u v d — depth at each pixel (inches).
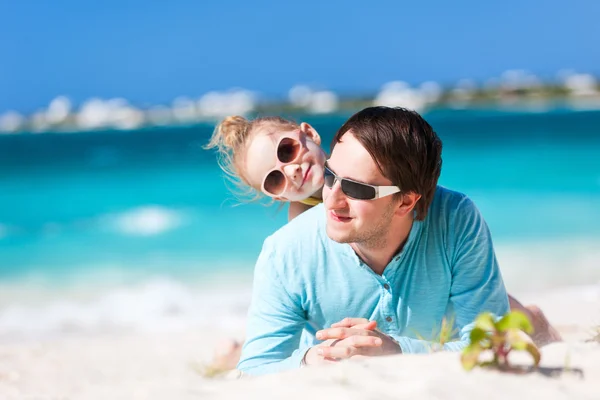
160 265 420.5
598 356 96.0
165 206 653.9
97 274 407.2
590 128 1562.5
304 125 162.7
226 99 3705.7
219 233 496.1
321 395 84.7
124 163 1150.3
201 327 300.0
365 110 117.0
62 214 644.7
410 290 124.3
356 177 112.7
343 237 115.4
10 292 376.5
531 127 1657.2
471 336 89.2
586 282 332.8
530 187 658.8
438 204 124.1
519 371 90.0
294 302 127.9
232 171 171.2
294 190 156.1
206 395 91.1
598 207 527.2
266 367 123.4
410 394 82.7
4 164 1237.7
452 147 1205.7
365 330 114.6
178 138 1973.4
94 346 268.2
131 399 96.0
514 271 365.7
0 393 185.2
